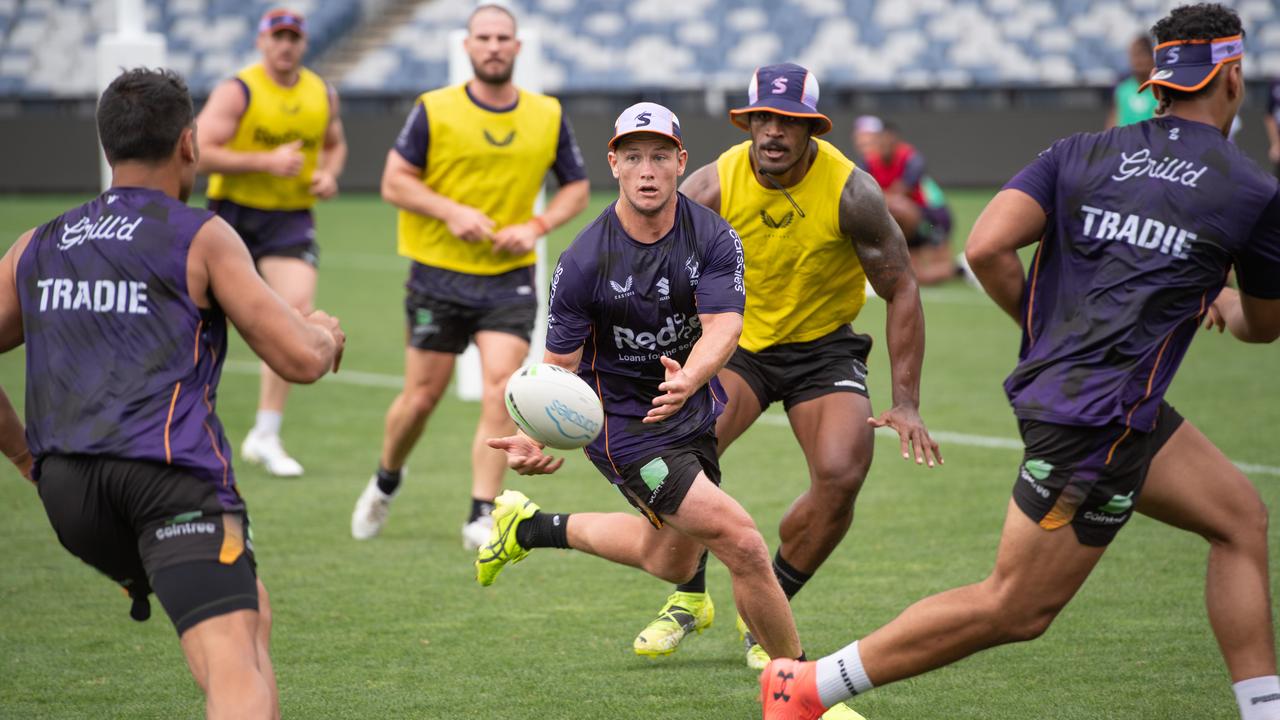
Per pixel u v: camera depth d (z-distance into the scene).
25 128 94.56
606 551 17.47
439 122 24.95
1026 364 14.18
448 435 34.38
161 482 12.25
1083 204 14.04
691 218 15.58
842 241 18.05
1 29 108.19
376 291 61.25
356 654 18.64
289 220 31.08
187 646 12.05
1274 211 13.74
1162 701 16.42
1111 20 103.19
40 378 12.55
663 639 18.25
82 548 12.71
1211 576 14.56
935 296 59.41
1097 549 13.82
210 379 12.82
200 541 12.27
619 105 97.19
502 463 24.59
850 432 17.91
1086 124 88.50
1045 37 102.81
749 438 33.88
